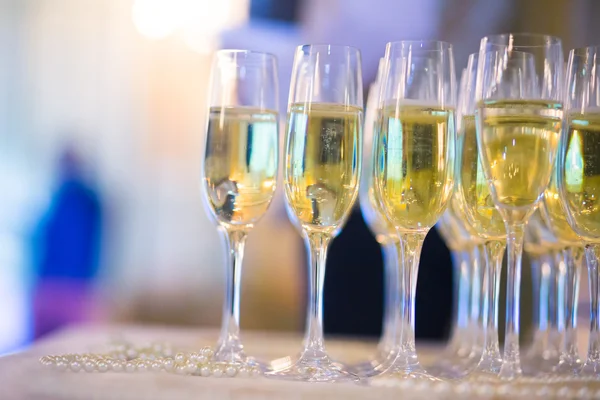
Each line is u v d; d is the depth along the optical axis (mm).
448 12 2645
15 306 3551
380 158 898
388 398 801
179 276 3693
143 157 3736
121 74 3760
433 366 1036
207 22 3516
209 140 948
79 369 888
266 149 951
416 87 888
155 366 893
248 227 966
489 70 875
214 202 950
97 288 3635
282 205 3066
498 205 878
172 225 3719
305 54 919
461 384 827
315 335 929
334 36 2834
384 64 909
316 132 909
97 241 3650
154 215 3717
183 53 3707
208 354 944
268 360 1016
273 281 3180
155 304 3668
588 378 864
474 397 807
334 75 912
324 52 914
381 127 899
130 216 3711
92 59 3762
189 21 3643
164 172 3736
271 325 3180
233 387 826
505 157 866
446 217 1141
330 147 909
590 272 895
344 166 911
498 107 868
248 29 3092
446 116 891
